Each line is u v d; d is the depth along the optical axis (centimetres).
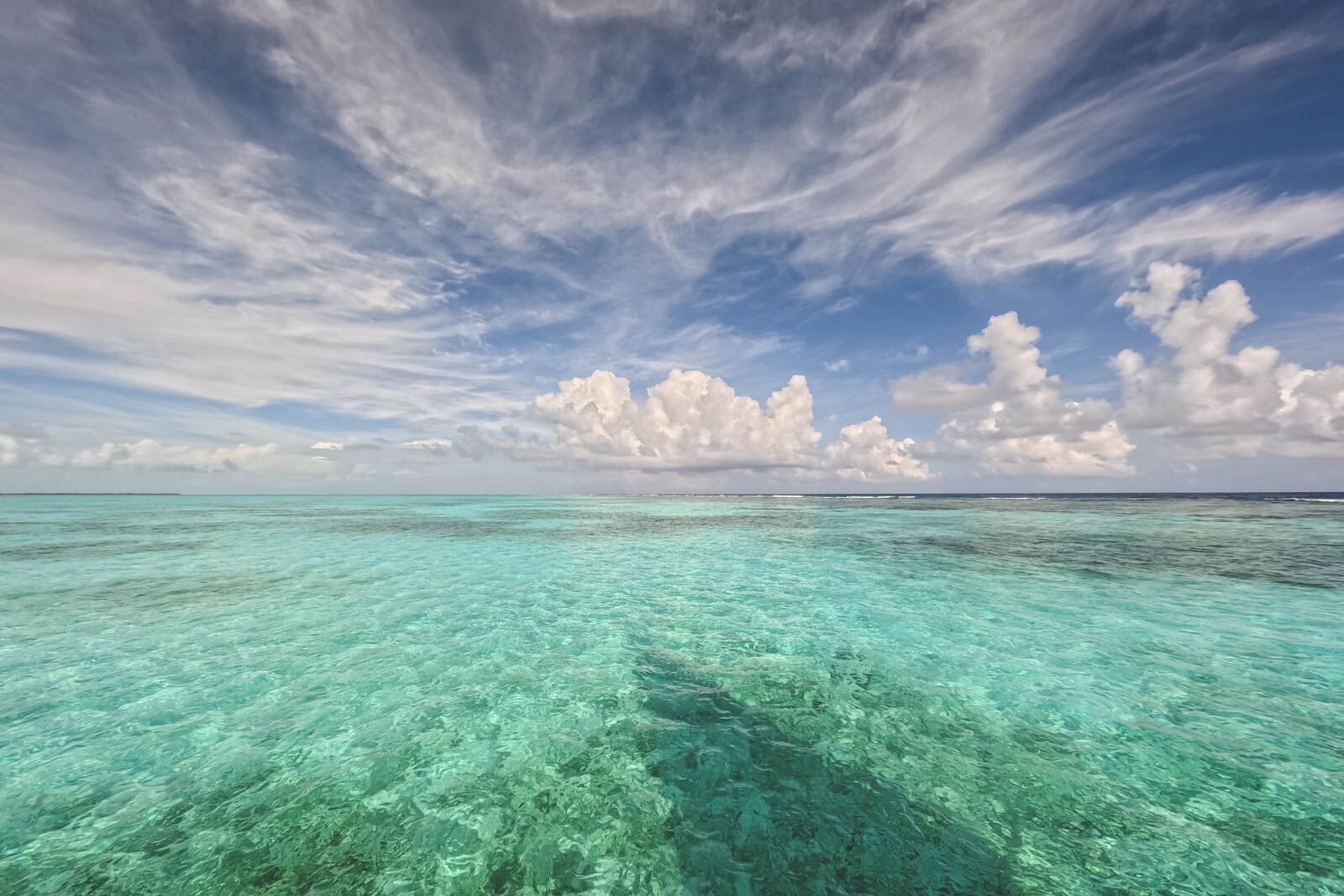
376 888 362
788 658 809
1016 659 802
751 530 2898
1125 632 932
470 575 1505
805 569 1595
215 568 1602
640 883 367
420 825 425
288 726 591
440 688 698
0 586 1316
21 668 761
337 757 526
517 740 560
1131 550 1922
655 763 515
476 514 4431
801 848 399
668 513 4572
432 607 1130
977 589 1287
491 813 440
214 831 415
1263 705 640
